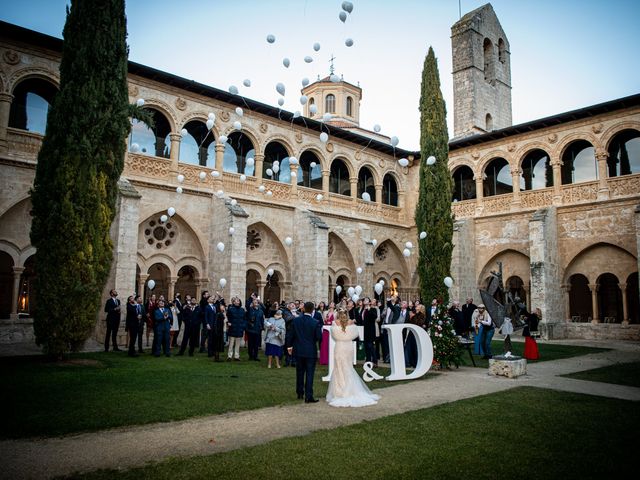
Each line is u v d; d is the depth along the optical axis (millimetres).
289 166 28953
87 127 13977
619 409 8453
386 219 33219
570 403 8953
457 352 14094
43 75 19859
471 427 7164
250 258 26047
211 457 5676
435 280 22344
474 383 11508
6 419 7301
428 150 23500
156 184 22484
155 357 15422
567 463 5637
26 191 18984
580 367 14367
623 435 6809
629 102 24438
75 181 13633
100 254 14031
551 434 6824
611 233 24953
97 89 14211
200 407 8336
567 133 27156
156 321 15891
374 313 14992
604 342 23188
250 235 26266
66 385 9945
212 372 12430
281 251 27234
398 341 12047
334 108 39594
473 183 32281
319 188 30281
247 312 15961
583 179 26953
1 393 9055
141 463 5531
